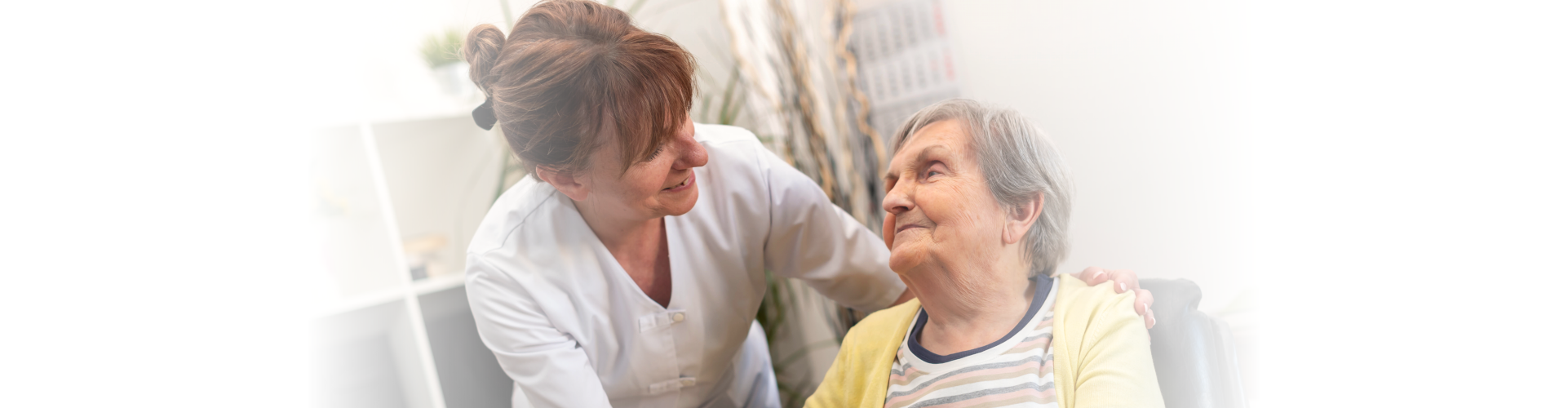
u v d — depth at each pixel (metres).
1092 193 1.29
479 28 0.83
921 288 0.83
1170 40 1.13
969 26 1.51
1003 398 0.76
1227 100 1.05
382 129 2.18
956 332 0.84
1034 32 1.37
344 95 1.93
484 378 2.27
